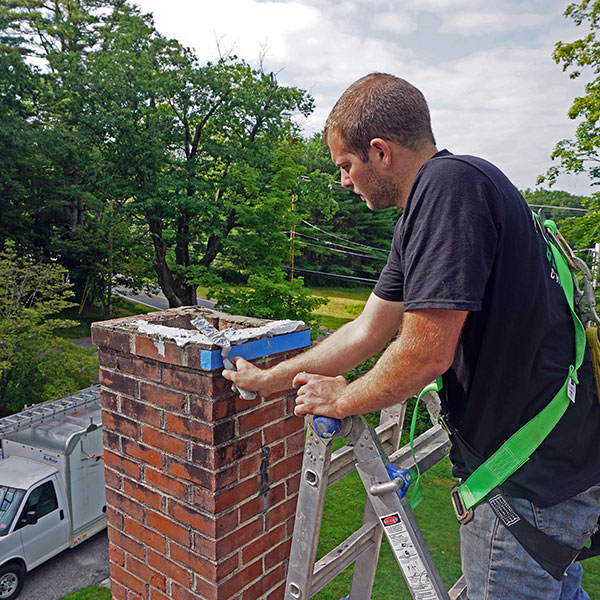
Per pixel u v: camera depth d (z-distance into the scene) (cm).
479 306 89
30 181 2559
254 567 162
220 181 2147
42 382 1269
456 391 112
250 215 1789
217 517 145
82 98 2048
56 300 1356
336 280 4478
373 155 112
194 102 2095
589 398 106
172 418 150
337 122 115
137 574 172
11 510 712
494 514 108
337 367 133
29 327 1313
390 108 107
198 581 153
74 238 2692
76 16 2712
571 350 106
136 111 2102
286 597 134
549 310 102
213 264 2889
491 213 92
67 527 776
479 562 112
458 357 108
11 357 1229
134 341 155
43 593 723
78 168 2538
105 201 2548
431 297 90
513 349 100
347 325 139
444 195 93
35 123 2503
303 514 127
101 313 2947
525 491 103
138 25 2105
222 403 141
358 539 145
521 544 104
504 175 101
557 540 104
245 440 151
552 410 101
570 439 102
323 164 4172
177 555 158
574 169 1291
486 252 91
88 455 813
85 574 768
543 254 106
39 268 1377
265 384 132
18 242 2488
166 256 2512
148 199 2041
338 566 139
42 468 776
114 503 176
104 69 2034
